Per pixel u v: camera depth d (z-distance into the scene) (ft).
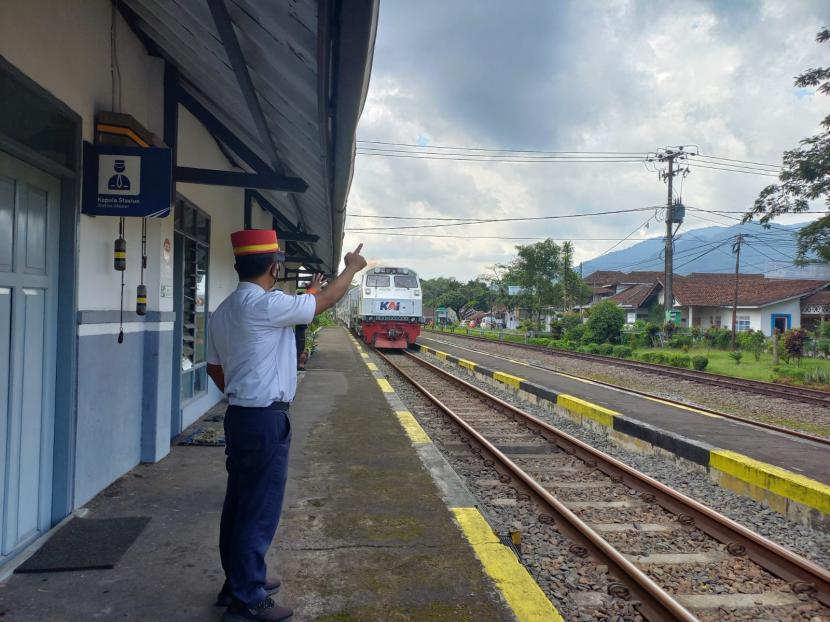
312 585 11.01
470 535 13.55
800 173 62.90
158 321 18.42
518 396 43.21
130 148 14.37
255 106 14.56
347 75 10.94
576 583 13.05
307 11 9.10
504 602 10.55
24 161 11.82
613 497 19.66
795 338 73.10
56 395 13.44
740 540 15.33
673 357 74.49
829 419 37.42
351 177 20.12
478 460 23.59
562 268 145.89
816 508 17.26
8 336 11.44
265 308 9.32
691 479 22.34
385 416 28.68
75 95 13.56
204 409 27.53
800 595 12.82
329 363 56.54
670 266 104.53
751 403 43.37
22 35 11.23
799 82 59.82
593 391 46.21
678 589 13.06
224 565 9.98
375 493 16.52
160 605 10.03
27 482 12.30
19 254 11.75
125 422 17.03
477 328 219.20
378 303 85.05
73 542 12.34
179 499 15.25
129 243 16.88
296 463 19.67
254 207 37.83
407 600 10.54
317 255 57.77
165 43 16.35
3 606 9.83
